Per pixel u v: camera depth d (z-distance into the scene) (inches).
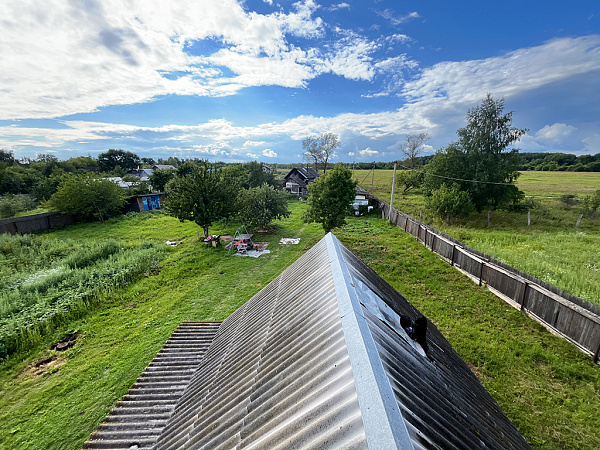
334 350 92.5
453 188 792.3
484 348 285.0
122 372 280.5
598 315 259.1
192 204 682.2
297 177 1732.3
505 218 831.7
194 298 429.4
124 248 645.3
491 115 821.9
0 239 652.1
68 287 433.7
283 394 91.4
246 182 1330.0
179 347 217.3
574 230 663.8
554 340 290.5
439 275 458.6
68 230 888.3
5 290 409.1
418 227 652.1
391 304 161.3
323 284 149.3
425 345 134.0
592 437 195.6
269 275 514.6
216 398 124.8
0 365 289.1
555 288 302.4
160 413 159.5
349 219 964.6
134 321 368.2
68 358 302.7
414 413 72.6
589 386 235.1
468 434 88.6
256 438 81.0
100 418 233.1
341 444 59.3
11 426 227.9
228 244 692.1
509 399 228.7
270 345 130.0
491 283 397.7
